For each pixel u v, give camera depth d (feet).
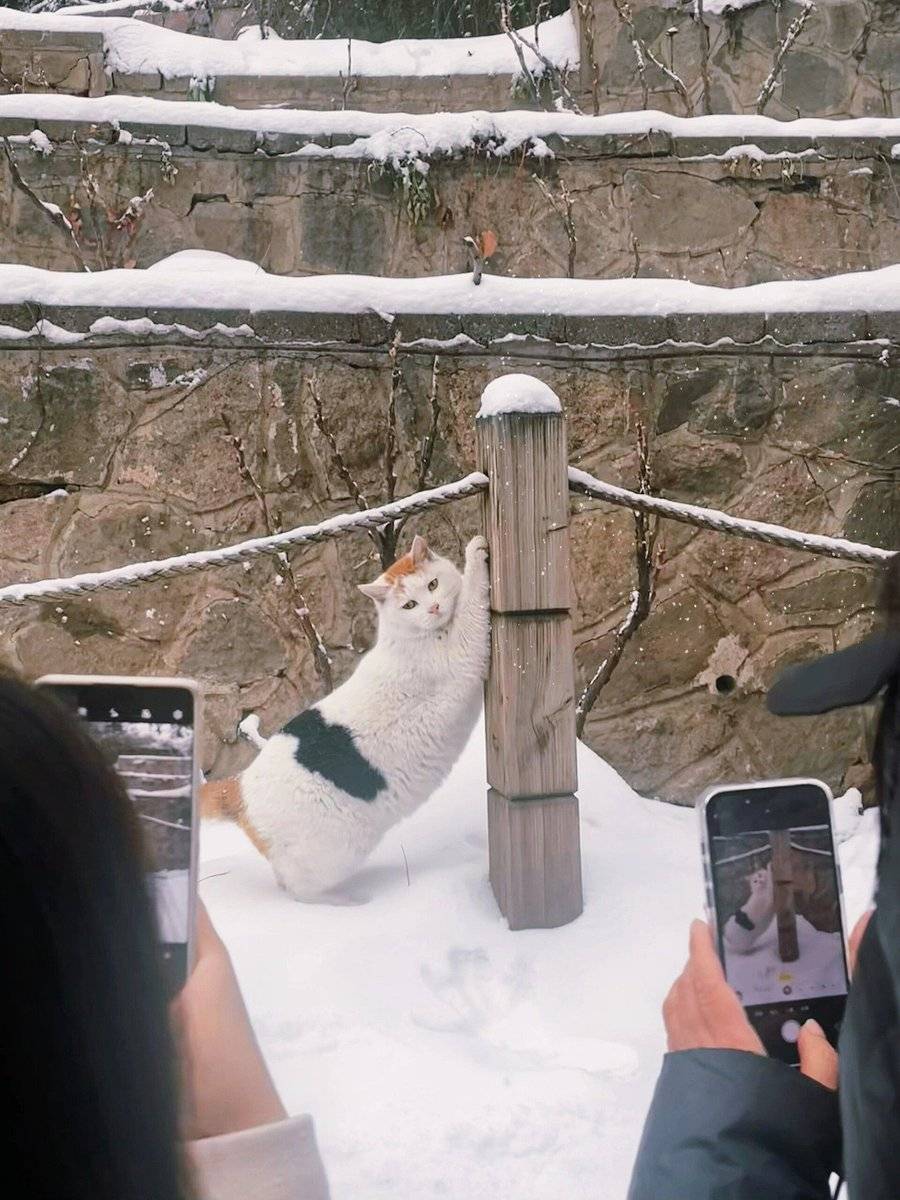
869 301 15.10
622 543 14.93
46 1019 1.68
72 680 4.16
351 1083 7.98
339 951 9.70
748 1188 2.89
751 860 4.46
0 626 14.28
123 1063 1.76
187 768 4.09
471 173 18.13
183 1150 1.90
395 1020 8.97
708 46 21.66
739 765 14.94
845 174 18.13
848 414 15.08
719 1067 3.12
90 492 14.38
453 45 22.76
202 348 14.49
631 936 10.32
